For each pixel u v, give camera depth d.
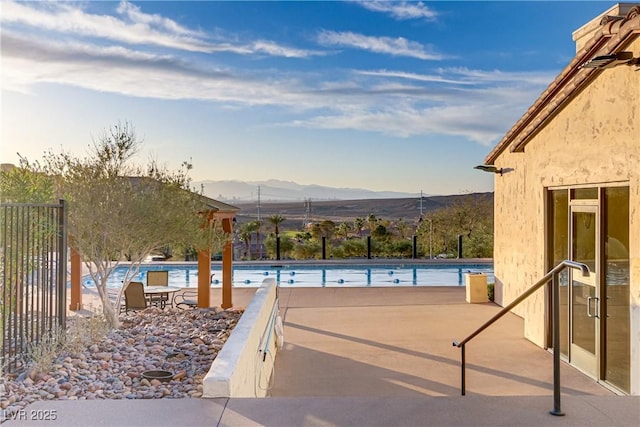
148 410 4.59
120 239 9.49
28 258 6.86
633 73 6.85
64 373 6.28
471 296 14.74
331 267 25.80
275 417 4.46
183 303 12.76
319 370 8.58
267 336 7.89
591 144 8.04
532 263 11.85
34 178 8.34
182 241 10.52
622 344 7.34
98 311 11.11
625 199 7.30
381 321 12.37
